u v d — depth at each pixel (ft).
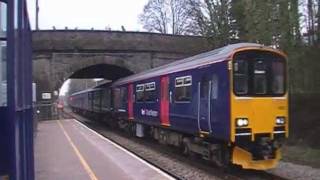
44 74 160.45
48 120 165.99
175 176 49.73
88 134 102.89
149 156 69.62
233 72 50.96
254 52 51.96
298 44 79.51
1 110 18.49
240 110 50.85
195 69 60.34
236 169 55.93
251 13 84.53
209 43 128.26
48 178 48.01
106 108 142.20
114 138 100.63
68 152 69.51
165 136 78.23
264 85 52.24
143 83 89.71
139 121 93.45
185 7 165.48
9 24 18.45
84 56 161.68
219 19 124.57
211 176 51.85
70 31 161.07
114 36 161.79
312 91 83.56
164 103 74.95
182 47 156.25
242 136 50.70
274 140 52.49
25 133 24.67
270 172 54.29
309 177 50.60
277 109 52.70
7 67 18.31
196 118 59.88
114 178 47.16
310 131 76.74
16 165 18.72
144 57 161.89
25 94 25.61
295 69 79.25
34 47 159.33
